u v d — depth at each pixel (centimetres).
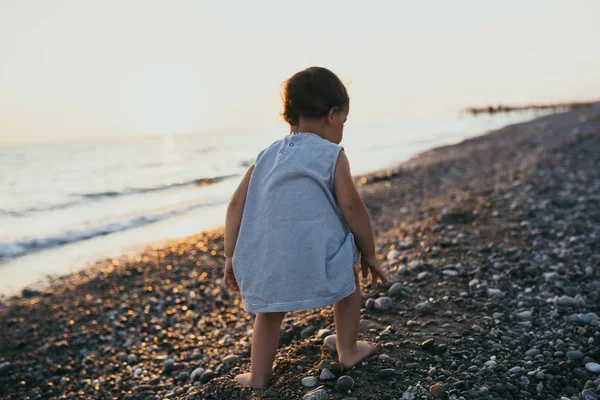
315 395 206
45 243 861
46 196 1522
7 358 402
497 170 1177
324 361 238
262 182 209
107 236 903
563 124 2753
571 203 639
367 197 1061
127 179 1947
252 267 201
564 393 222
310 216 196
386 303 318
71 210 1231
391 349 254
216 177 1748
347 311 230
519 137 2344
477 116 8319
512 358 252
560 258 418
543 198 680
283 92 214
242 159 2714
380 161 1994
